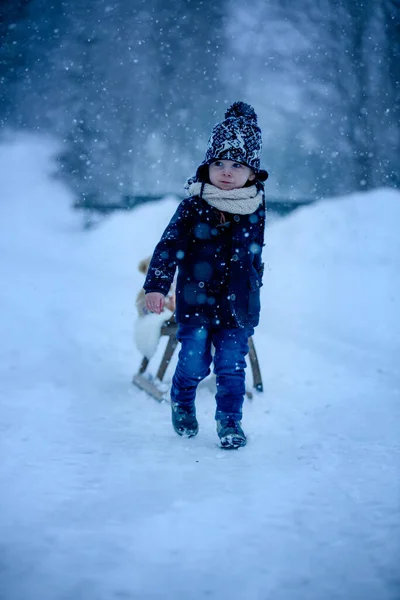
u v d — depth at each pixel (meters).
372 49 15.36
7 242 11.41
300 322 6.10
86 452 2.52
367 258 9.64
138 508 1.96
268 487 2.16
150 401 3.43
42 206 13.60
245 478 2.25
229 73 15.60
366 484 2.20
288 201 14.28
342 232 10.63
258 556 1.69
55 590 1.51
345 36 15.39
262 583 1.56
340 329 5.75
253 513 1.95
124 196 14.84
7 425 2.86
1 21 15.45
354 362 4.47
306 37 15.45
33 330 5.15
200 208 2.75
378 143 15.28
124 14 15.60
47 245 11.38
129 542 1.74
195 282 2.73
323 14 15.45
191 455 2.51
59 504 1.99
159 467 2.35
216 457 2.49
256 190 2.81
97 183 15.02
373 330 5.71
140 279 8.46
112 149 15.43
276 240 10.70
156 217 11.88
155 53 15.65
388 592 1.53
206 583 1.55
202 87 15.67
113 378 3.92
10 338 4.83
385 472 2.33
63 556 1.66
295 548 1.73
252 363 3.62
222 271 2.74
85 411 3.17
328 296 7.55
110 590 1.51
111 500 2.03
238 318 2.71
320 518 1.92
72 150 15.27
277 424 3.01
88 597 1.48
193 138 15.70
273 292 7.89
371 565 1.65
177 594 1.50
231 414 2.69
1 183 14.28
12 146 15.24
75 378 3.87
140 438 2.75
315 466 2.38
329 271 9.04
